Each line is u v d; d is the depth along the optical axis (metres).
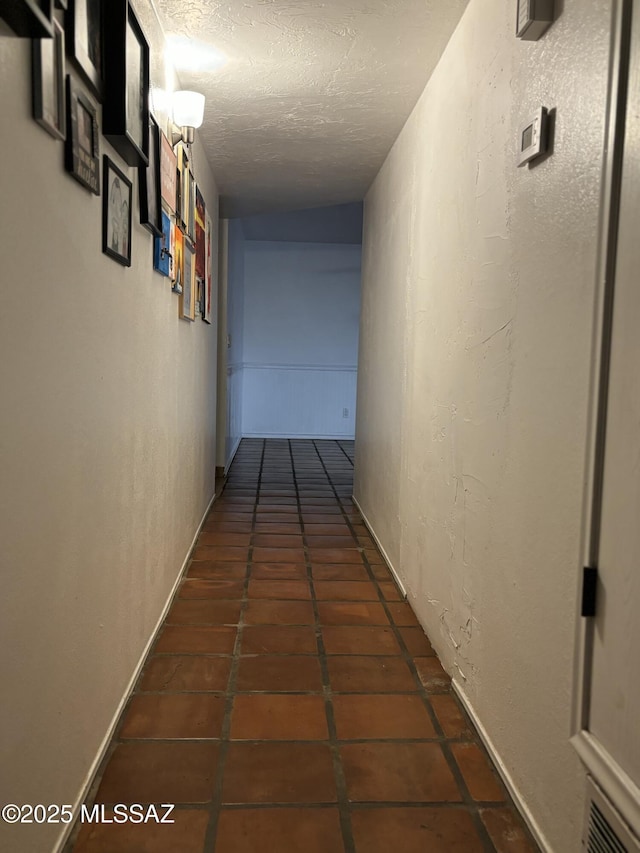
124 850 1.41
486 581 1.84
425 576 2.61
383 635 2.57
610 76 1.15
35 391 1.15
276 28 2.26
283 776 1.67
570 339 1.33
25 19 0.95
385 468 3.60
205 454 4.17
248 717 1.95
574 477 1.30
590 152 1.25
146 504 2.20
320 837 1.46
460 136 2.16
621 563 1.13
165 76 2.36
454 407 2.20
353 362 8.43
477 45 1.98
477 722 1.88
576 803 1.27
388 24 2.20
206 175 3.74
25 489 1.11
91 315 1.48
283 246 8.24
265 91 2.78
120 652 1.88
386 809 1.56
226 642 2.46
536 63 1.51
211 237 4.16
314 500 4.95
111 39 1.50
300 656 2.37
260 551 3.62
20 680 1.11
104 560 1.66
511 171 1.67
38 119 1.11
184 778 1.65
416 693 2.12
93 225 1.48
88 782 1.56
